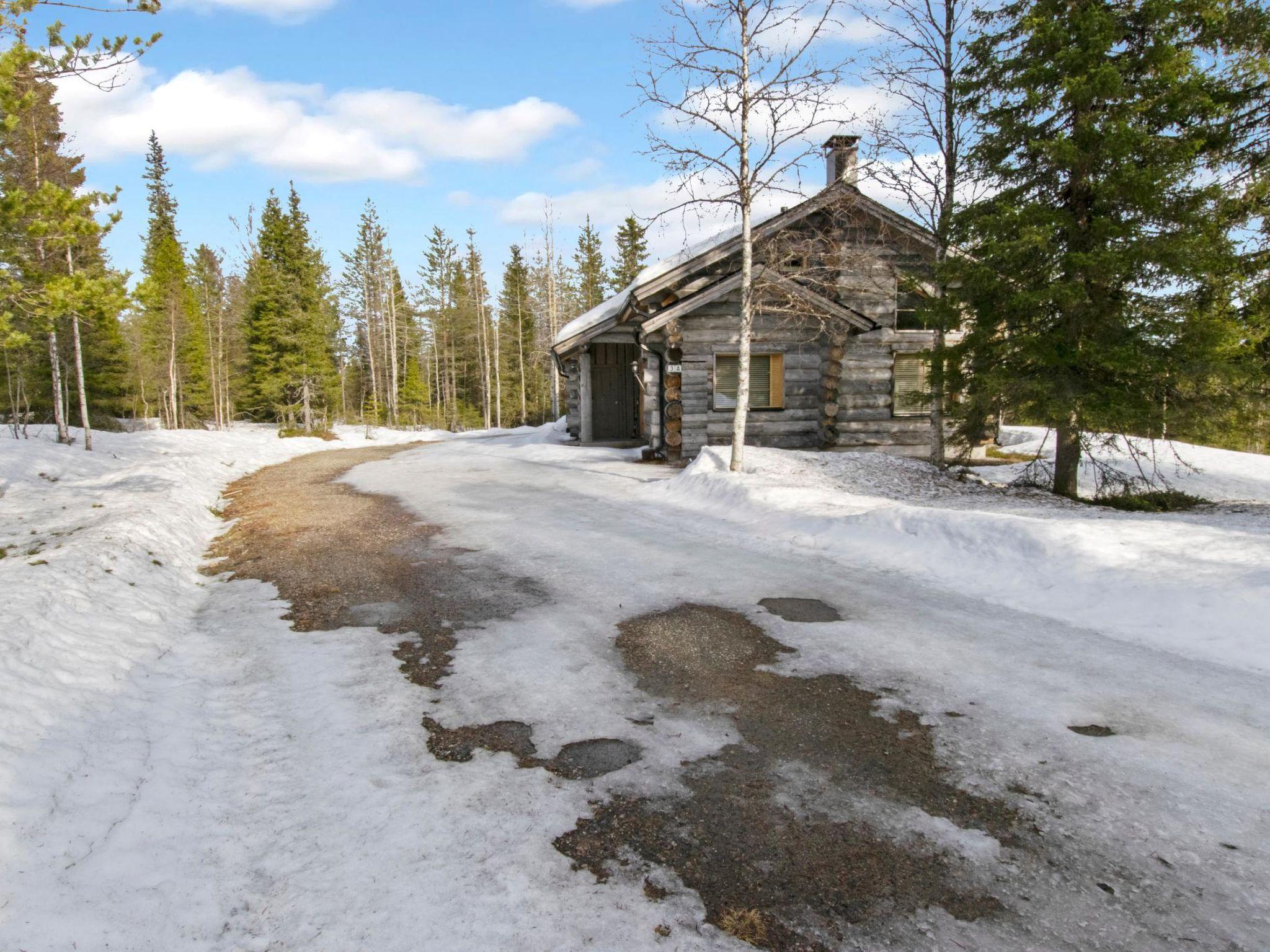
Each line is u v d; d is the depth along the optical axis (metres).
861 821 3.20
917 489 11.89
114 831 3.09
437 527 9.87
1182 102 9.68
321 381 38.59
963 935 2.50
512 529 9.61
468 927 2.54
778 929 2.54
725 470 12.04
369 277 52.81
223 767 3.70
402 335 57.97
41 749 3.58
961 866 2.88
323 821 3.21
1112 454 15.61
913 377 17.44
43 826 3.04
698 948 2.44
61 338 25.62
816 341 16.70
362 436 34.16
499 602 6.54
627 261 56.09
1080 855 2.94
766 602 6.42
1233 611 5.43
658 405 17.02
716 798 3.39
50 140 17.58
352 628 5.94
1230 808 3.24
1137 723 4.08
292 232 43.16
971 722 4.12
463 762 3.74
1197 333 9.83
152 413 46.84
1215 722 4.08
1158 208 9.84
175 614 6.37
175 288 37.44
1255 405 10.29
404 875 2.84
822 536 8.69
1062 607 6.15
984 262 10.94
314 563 8.13
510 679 4.82
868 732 4.03
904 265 17.08
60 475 14.27
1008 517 7.68
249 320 43.66
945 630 5.68
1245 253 11.35
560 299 58.22
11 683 4.04
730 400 16.91
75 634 5.08
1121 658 5.06
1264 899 2.66
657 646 5.39
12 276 7.89
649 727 4.13
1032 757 3.72
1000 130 11.10
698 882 2.80
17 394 26.45
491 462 17.69
